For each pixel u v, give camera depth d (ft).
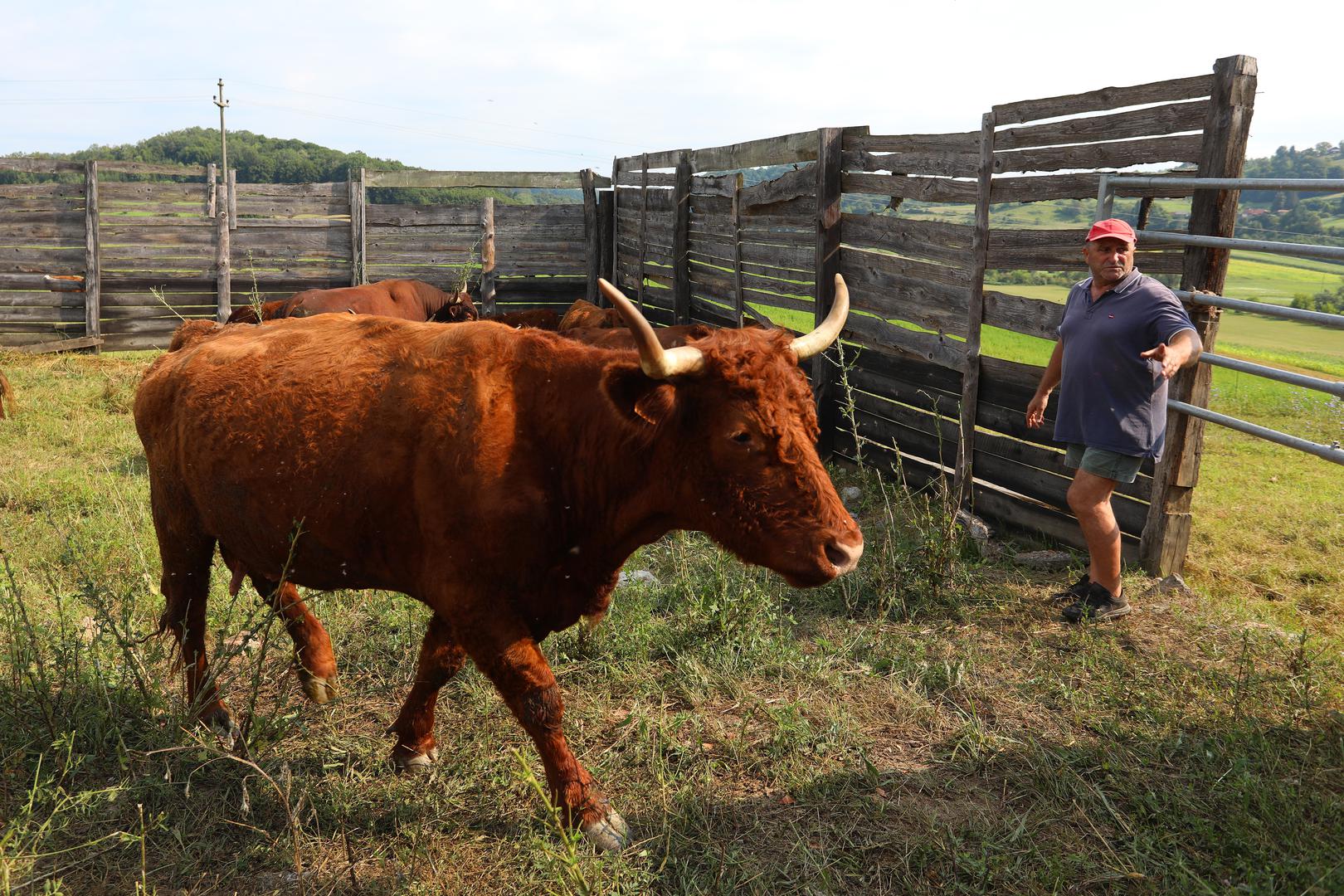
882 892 10.05
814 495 9.48
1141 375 15.79
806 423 9.78
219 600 17.56
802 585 9.66
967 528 21.90
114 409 36.17
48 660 14.35
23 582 17.35
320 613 16.74
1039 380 21.29
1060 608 17.62
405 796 11.73
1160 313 15.47
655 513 10.53
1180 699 13.96
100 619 13.35
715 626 16.08
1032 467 21.81
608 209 55.67
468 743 12.98
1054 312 20.25
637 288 48.98
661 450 10.09
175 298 55.11
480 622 10.45
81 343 53.26
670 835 10.78
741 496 9.66
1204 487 27.63
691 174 39.42
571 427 10.52
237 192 54.54
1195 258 17.87
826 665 15.19
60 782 11.59
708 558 19.39
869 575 18.92
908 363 26.30
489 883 10.25
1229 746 12.43
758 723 13.64
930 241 24.54
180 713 12.59
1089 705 13.87
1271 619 17.35
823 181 27.86
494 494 10.18
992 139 22.09
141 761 11.97
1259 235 106.83
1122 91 19.01
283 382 11.44
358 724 13.74
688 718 13.60
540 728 10.58
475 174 55.42
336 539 11.21
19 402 36.17
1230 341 68.39
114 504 22.50
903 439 26.73
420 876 10.32
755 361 9.63
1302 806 10.84
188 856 10.66
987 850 10.51
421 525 10.57
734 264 34.91
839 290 11.34
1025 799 11.75
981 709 13.98
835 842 10.87
